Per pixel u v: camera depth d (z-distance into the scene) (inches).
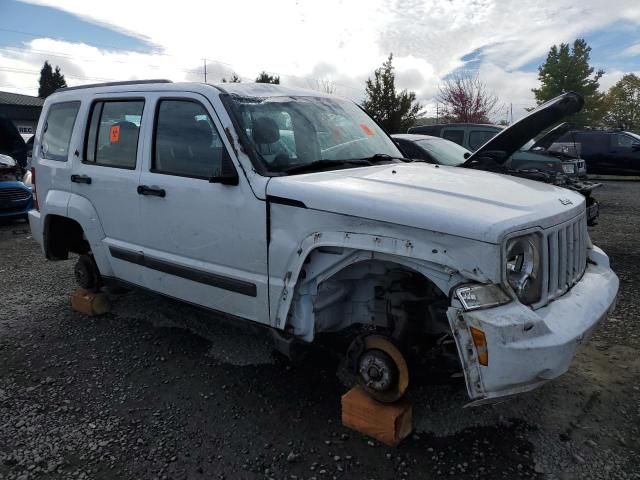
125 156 152.7
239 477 102.0
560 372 92.4
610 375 137.0
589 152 682.2
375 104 975.6
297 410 125.0
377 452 108.6
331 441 112.4
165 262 141.4
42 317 187.3
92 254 183.9
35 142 191.6
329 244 105.3
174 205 135.9
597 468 102.0
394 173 125.3
